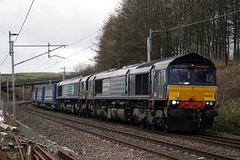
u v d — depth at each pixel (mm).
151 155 10094
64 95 36062
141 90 17203
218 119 18203
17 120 28438
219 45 35875
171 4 32625
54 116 29844
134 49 34688
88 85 27109
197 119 14516
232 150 10672
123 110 19734
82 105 29391
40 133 17734
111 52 38750
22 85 92125
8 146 11875
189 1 32750
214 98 14797
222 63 31203
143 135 14977
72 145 12852
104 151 11250
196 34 33000
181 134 14867
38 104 56156
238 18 32188
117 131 16047
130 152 10867
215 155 9344
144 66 17344
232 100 19625
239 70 24141
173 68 14578
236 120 16781
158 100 15297
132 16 35312
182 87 14414
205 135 14688
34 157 10102
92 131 17281
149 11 34594
